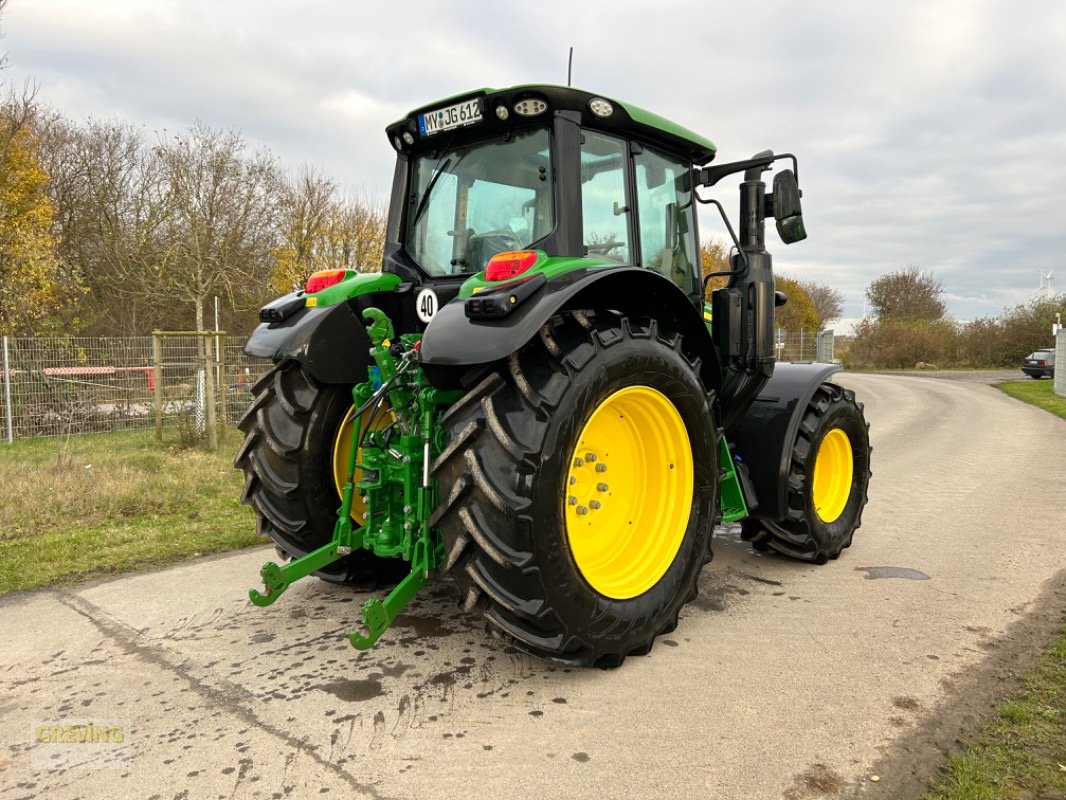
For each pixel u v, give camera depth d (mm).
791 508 3994
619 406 2992
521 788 2088
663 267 3746
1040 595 3682
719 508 3432
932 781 2129
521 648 2676
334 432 3398
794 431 3920
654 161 3670
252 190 21328
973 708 2545
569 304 2854
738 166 3898
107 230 22750
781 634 3211
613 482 3104
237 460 3514
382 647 3053
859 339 39688
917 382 24516
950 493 6262
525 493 2475
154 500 5676
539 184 3100
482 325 2545
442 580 3863
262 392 3484
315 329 3283
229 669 2859
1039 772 2168
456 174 3447
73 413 10578
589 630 2664
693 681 2754
